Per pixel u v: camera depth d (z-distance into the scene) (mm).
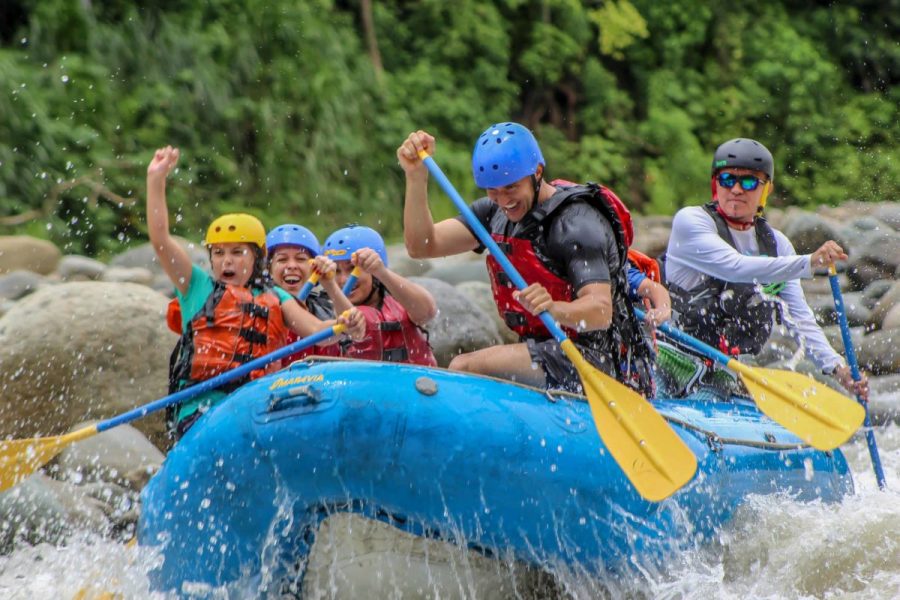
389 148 42344
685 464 11305
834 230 35875
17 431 18875
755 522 13203
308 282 14836
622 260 12703
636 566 12023
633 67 52625
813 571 12750
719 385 15898
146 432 19344
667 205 49094
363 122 41906
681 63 53312
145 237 36219
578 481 11461
